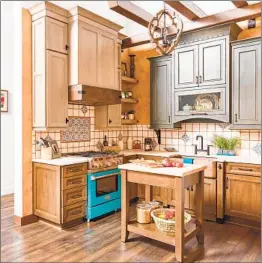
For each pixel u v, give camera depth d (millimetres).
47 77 3254
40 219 3482
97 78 3721
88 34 3578
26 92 3354
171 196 3869
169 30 3979
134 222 2896
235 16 3449
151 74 4469
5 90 4941
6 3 4926
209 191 3551
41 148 3426
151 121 4484
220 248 2721
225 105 3639
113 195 3814
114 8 3434
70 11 3438
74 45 3449
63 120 3453
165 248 2725
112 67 3994
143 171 2602
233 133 3947
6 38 4957
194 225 2758
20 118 3338
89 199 3453
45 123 3254
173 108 4168
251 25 3826
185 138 4426
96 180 3531
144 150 4699
